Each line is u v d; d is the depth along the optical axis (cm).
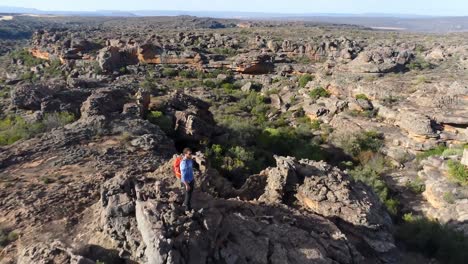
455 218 2780
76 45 10419
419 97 5534
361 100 5697
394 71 7756
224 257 1395
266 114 6494
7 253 1670
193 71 9638
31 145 3000
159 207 1443
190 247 1338
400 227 2489
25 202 2162
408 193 3569
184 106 4788
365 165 4212
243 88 8456
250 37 14062
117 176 1686
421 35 18588
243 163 3475
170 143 3369
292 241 1566
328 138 5000
